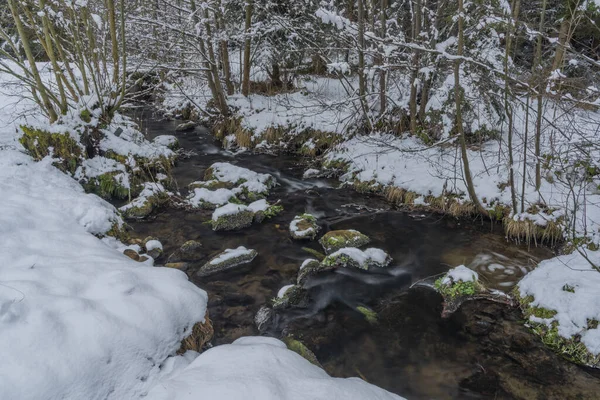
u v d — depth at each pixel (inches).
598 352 135.2
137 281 120.6
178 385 88.0
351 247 220.2
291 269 208.2
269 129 412.2
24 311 98.3
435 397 131.1
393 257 222.5
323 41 405.4
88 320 99.1
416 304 181.6
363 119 367.2
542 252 215.8
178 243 228.7
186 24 418.9
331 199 302.4
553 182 238.2
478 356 147.8
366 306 181.6
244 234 244.1
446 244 234.4
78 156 272.8
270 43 446.9
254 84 519.5
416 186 282.8
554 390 130.0
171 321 111.9
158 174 307.7
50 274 118.6
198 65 483.5
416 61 313.6
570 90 230.7
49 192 205.3
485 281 195.2
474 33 283.3
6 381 81.1
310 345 155.2
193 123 493.7
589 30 255.0
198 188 287.9
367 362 147.3
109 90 307.3
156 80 542.9
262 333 160.4
